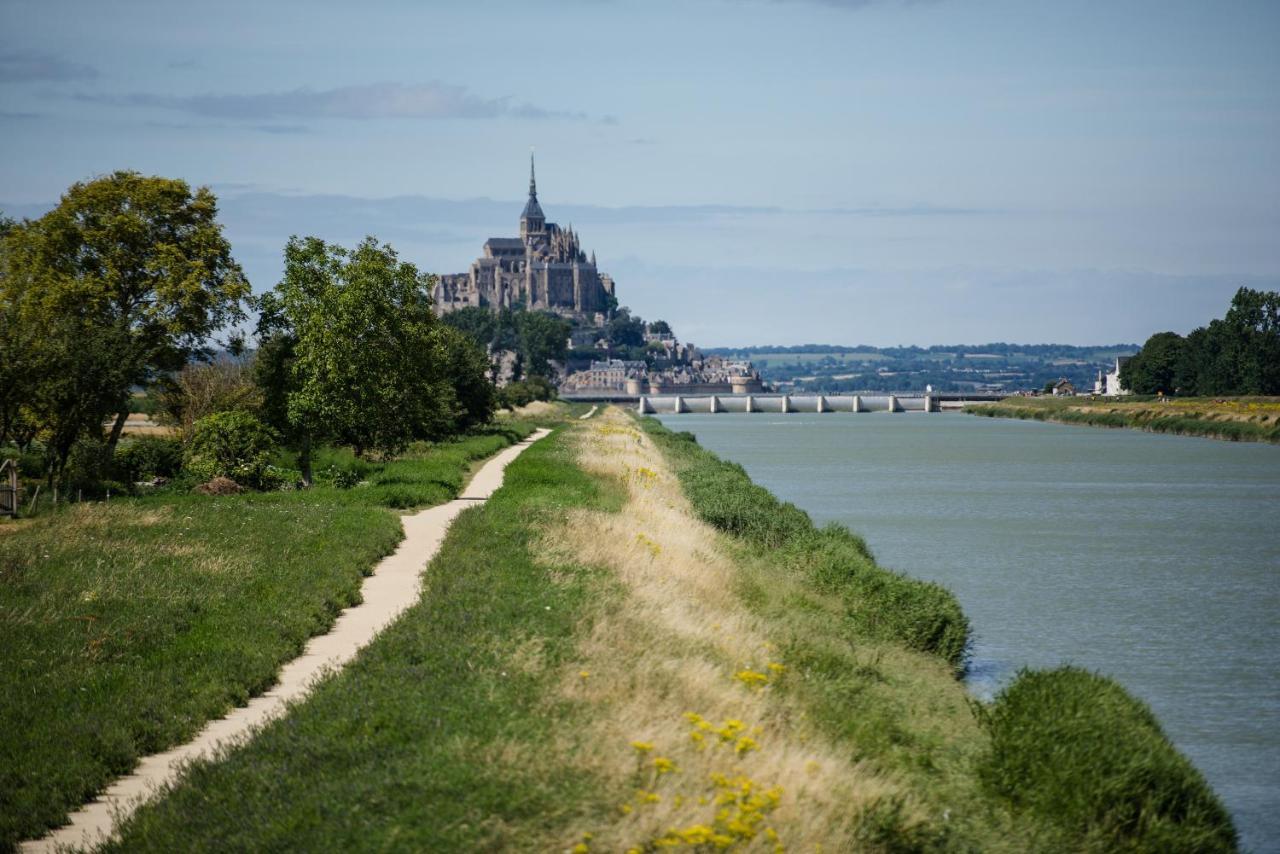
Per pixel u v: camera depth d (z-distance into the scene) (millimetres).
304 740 19672
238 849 15984
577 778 17750
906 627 36625
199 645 26891
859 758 22688
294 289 66875
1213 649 41188
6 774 19203
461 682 22547
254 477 67625
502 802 16891
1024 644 41719
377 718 20469
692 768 18281
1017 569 59875
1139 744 23141
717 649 27141
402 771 18062
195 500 56375
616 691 21922
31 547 39344
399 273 68625
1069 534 74562
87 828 17875
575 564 35719
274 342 68438
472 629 26844
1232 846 22016
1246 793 27281
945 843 19031
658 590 32938
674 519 53844
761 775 18453
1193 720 32781
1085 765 22422
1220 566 61188
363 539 42812
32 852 16906
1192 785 22438
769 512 60844
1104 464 142750
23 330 58750
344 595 33312
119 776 20078
